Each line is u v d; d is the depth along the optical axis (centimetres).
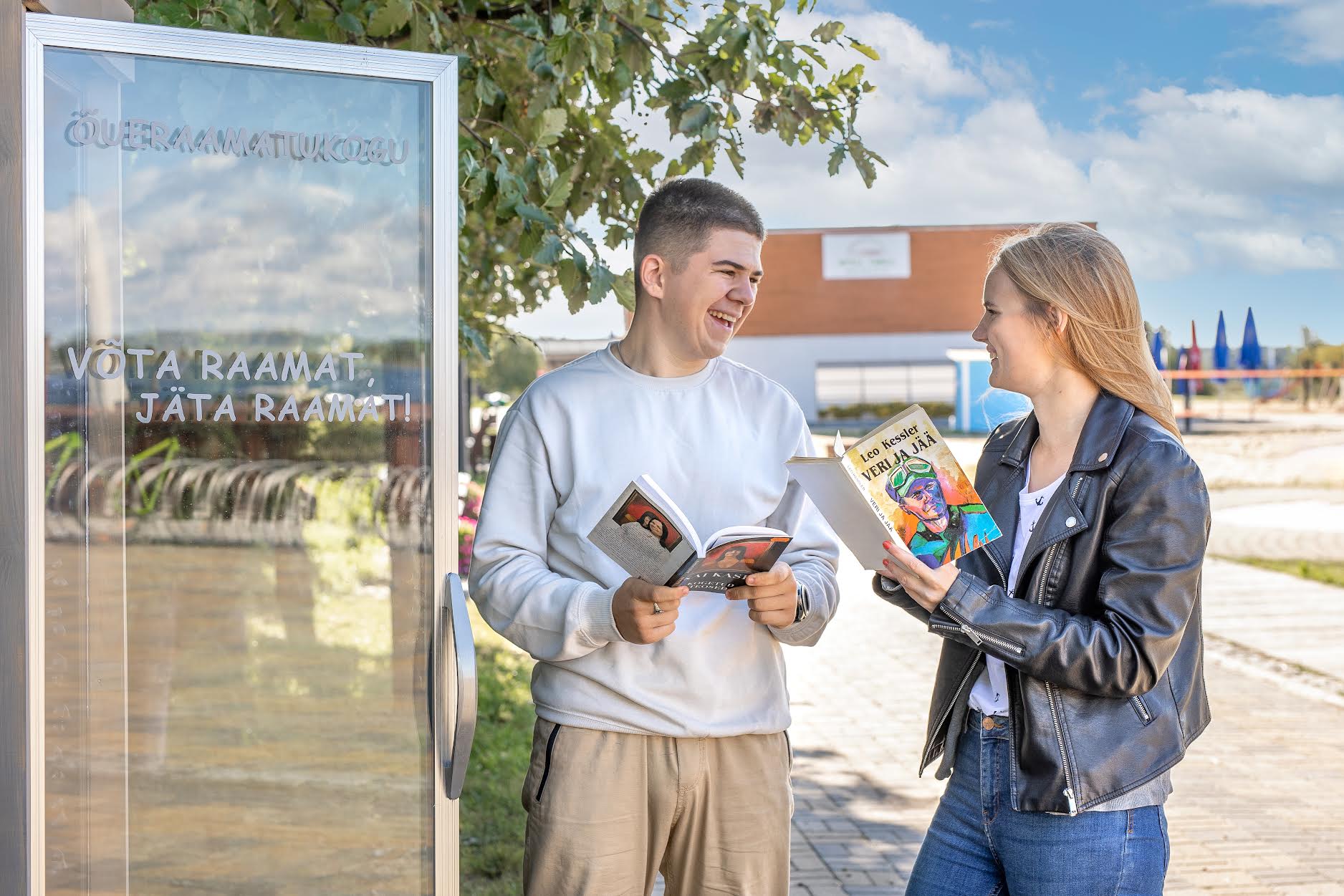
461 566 921
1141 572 200
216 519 215
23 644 202
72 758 209
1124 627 199
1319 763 614
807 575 240
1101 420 212
